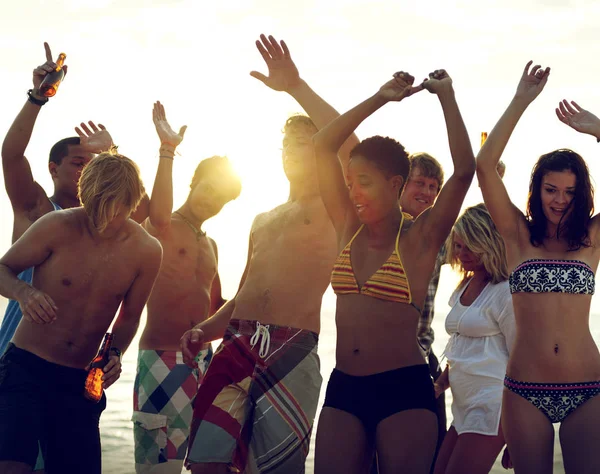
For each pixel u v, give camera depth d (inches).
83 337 156.2
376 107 144.6
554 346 144.9
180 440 209.8
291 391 165.5
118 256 157.6
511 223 155.0
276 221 175.8
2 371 151.3
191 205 222.4
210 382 168.6
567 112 158.4
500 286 175.0
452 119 137.7
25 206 189.3
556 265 147.7
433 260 137.9
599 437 140.6
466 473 170.7
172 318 212.8
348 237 146.9
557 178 148.4
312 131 172.1
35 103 181.8
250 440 167.2
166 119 206.1
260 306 169.5
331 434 135.2
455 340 181.0
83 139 195.3
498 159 155.8
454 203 136.2
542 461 144.9
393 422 131.4
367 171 138.3
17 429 144.8
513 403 148.0
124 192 152.7
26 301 142.9
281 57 171.8
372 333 135.6
